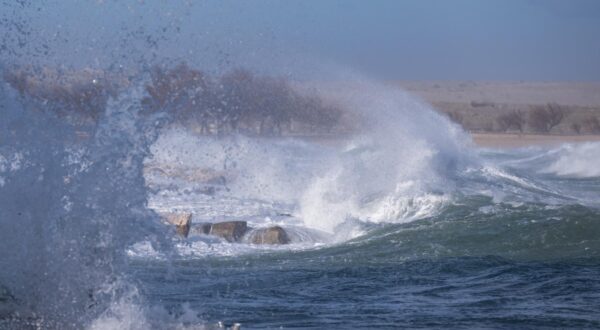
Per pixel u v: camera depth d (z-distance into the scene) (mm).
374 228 68062
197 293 42812
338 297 42750
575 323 36156
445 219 68125
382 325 35438
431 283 47438
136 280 42062
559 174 148125
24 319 30188
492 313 38312
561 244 59469
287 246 63500
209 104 43156
